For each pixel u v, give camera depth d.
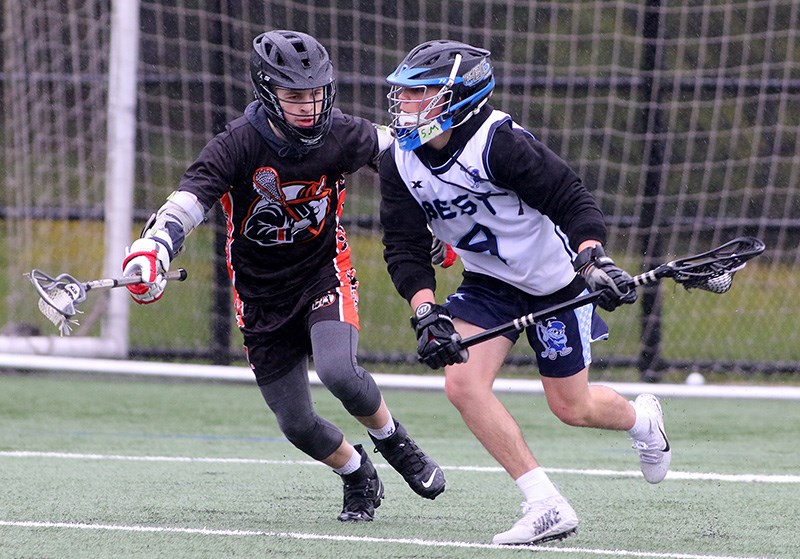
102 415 26.44
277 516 16.20
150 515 16.08
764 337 32.62
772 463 21.48
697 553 14.05
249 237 15.33
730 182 36.38
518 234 14.73
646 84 31.00
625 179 35.88
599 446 23.52
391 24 36.81
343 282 15.62
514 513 16.77
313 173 15.09
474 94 14.09
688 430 25.25
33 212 32.78
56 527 15.10
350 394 15.00
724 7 33.56
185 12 34.03
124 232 29.73
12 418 25.80
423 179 14.57
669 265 13.68
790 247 34.28
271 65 14.41
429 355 14.23
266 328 15.58
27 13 32.03
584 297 13.84
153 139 37.59
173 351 31.58
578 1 37.88
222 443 23.34
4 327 33.72
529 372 31.30
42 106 32.91
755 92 34.25
